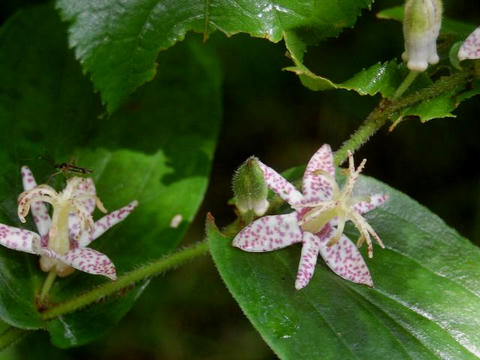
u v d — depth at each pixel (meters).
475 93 0.32
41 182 0.34
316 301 0.31
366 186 0.33
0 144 0.34
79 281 0.33
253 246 0.30
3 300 0.31
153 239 0.35
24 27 0.35
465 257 0.32
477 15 0.44
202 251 0.32
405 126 0.44
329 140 0.44
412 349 0.31
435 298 0.32
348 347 0.30
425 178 0.44
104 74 0.31
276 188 0.31
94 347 0.41
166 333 0.42
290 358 0.29
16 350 0.39
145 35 0.31
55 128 0.35
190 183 0.36
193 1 0.31
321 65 0.43
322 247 0.31
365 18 0.43
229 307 0.42
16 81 0.35
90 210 0.32
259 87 0.44
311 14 0.31
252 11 0.31
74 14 0.31
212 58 0.37
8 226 0.31
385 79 0.32
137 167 0.36
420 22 0.31
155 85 0.36
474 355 0.31
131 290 0.33
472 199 0.43
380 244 0.31
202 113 0.36
